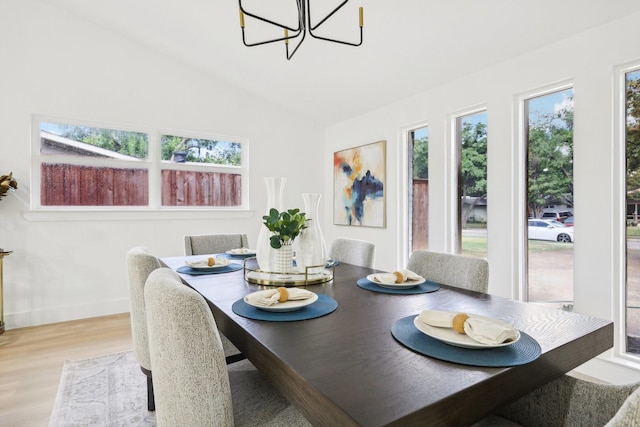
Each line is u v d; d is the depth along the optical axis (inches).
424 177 129.9
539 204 95.3
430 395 25.1
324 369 28.9
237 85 157.6
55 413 69.5
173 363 33.7
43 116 122.3
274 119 168.7
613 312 78.3
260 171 164.9
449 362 30.3
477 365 29.5
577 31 82.9
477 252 111.0
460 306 48.1
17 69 116.4
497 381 28.2
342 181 167.8
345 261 96.0
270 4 99.1
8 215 115.7
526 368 30.4
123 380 83.0
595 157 80.8
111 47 131.7
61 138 126.0
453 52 100.2
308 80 139.4
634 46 74.4
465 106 110.8
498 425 39.2
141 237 137.9
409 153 136.4
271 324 40.3
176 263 85.4
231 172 160.1
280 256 66.4
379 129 146.0
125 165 136.9
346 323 40.8
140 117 137.3
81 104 126.4
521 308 47.1
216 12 109.7
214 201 155.9
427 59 106.3
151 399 70.1
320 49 116.3
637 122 76.8
